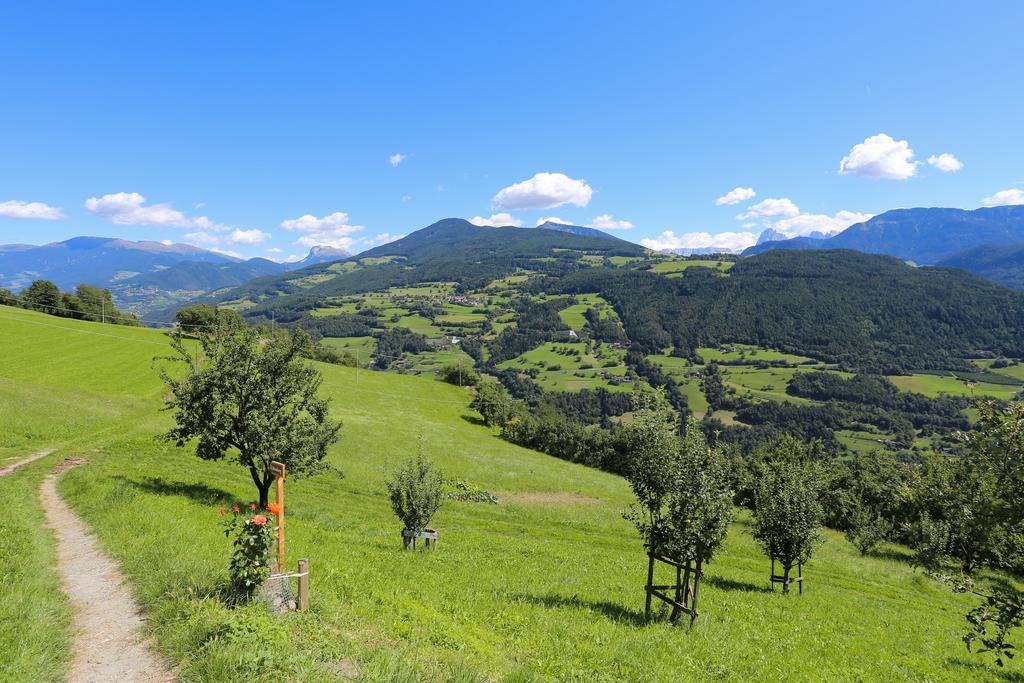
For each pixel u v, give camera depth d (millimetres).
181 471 38062
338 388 99562
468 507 44250
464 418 102688
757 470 49656
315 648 9469
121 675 8625
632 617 17844
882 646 19750
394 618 12617
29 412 45031
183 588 11578
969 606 32719
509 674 10156
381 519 35625
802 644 18297
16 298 120750
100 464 33531
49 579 12680
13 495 22422
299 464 29438
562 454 89312
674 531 17094
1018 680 17906
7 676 8008
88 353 77688
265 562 11219
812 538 26969
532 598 18703
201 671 8406
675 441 17812
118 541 16188
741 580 29484
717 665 14266
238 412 29328
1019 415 11016
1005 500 11508
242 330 30844
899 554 46844
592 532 40688
